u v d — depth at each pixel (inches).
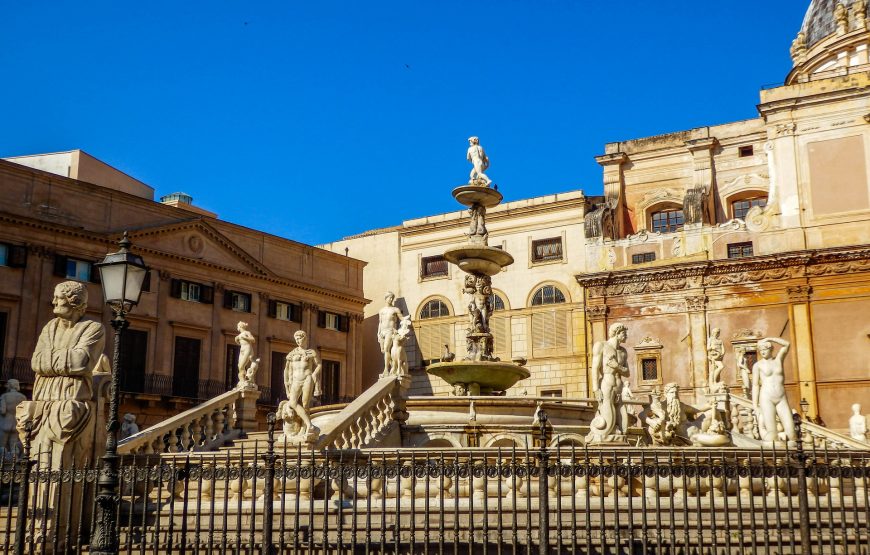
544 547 367.2
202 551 426.3
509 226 2065.7
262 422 1893.5
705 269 1758.1
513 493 373.4
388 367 800.3
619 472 373.4
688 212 1827.0
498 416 790.5
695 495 474.3
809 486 517.3
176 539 440.1
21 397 684.1
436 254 2158.0
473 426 772.0
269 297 1959.9
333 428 629.3
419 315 2148.1
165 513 481.1
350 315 2155.5
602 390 617.9
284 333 1988.2
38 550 445.1
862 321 1626.5
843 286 1654.8
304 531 423.8
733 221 1782.7
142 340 1702.8
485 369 908.0
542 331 1971.0
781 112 1774.1
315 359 614.5
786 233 1728.6
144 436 700.0
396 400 774.5
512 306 2022.6
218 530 414.0
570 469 373.7
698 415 976.3
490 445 770.8
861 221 1676.9
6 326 1505.9
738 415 1012.5
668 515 429.1
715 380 1102.4
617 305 1854.1
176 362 1760.6
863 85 1707.7
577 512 430.3
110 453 387.5
